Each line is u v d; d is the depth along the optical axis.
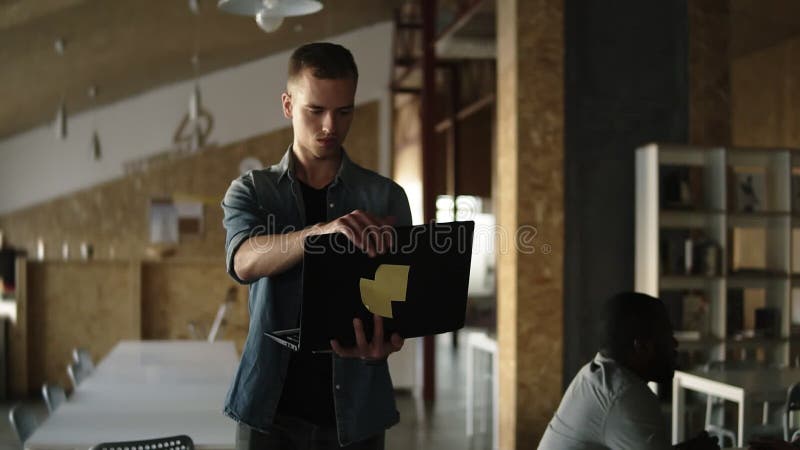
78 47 9.80
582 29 5.82
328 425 1.81
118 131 13.20
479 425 7.53
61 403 3.90
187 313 9.21
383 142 12.25
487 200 11.93
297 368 1.80
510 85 5.79
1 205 13.33
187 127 13.15
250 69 13.00
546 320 5.67
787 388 4.29
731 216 5.54
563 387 5.66
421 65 9.66
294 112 1.71
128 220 13.24
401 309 1.54
